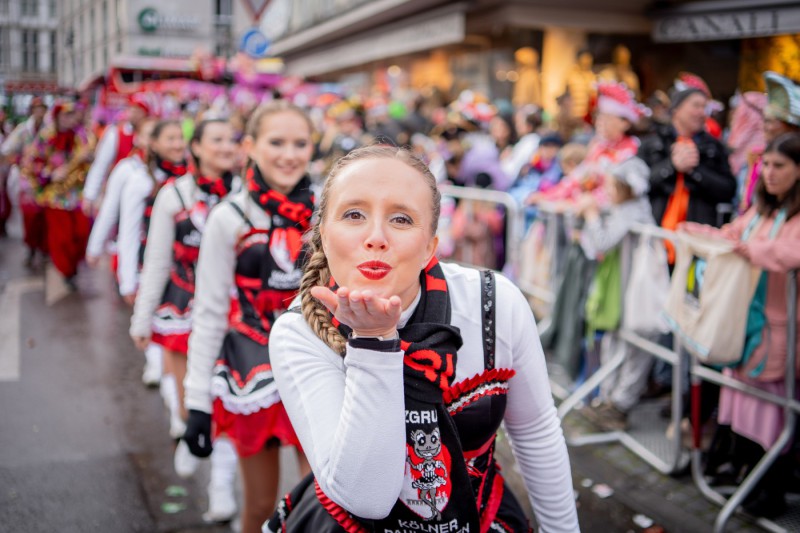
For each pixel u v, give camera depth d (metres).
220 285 2.62
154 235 3.69
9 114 16.19
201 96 14.42
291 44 21.77
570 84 9.84
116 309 7.45
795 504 3.43
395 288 1.35
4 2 16.88
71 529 3.35
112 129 7.34
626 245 4.00
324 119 10.42
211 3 14.68
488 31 12.22
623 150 4.89
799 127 3.55
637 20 10.23
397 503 1.46
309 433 1.44
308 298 1.49
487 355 1.53
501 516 1.68
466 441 1.53
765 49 8.27
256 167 2.66
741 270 3.06
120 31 13.83
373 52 15.80
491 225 6.42
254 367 2.53
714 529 3.23
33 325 6.81
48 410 4.80
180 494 3.70
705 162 4.36
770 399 3.21
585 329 4.39
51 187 8.01
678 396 3.68
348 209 1.35
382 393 1.30
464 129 7.20
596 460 3.98
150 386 5.27
